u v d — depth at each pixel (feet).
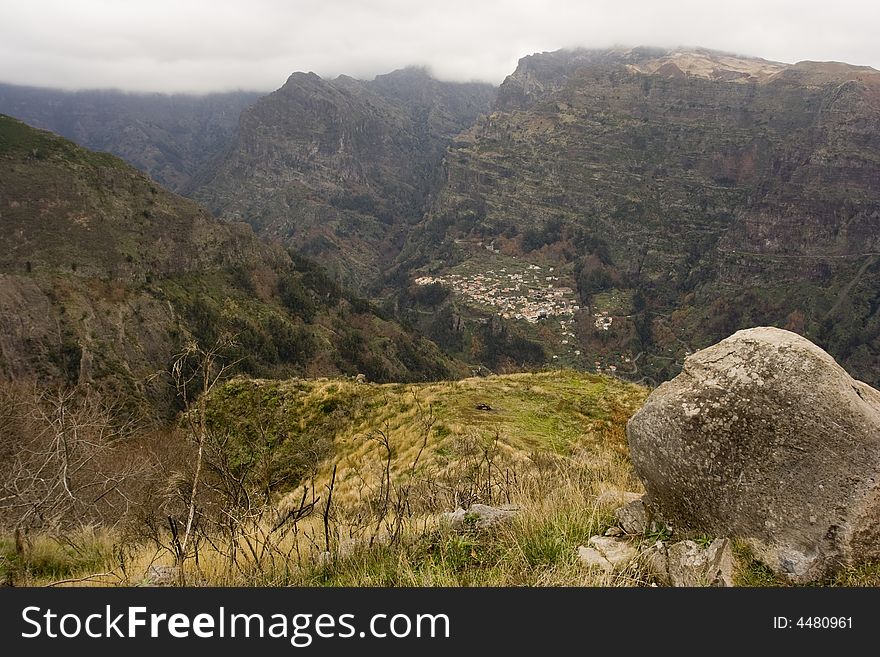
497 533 17.83
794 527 12.81
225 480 22.65
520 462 40.68
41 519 27.43
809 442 12.71
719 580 13.07
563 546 16.03
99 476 38.17
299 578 17.07
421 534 18.78
